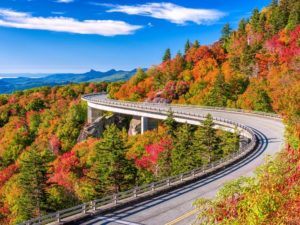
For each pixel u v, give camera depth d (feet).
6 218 166.81
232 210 35.83
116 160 150.92
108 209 80.07
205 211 39.11
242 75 349.20
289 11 445.37
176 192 96.99
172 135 236.43
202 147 184.55
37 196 139.95
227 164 127.44
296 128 70.38
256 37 423.64
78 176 201.36
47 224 69.67
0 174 243.60
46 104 502.38
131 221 74.38
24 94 555.28
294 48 353.31
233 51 422.00
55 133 362.53
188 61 439.63
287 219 31.63
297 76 217.15
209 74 379.96
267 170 39.65
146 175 182.70
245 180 39.78
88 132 324.80
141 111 296.71
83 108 385.70
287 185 36.47
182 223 72.95
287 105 102.06
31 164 140.77
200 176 111.75
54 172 213.87
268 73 341.82
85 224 72.54
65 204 152.87
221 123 212.84
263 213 32.14
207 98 331.36
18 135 366.02
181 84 377.91
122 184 154.40
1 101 531.09
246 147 151.94
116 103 337.72
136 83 445.78
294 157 45.44
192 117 241.14
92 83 589.32
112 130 159.33
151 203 87.15
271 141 171.12
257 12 482.69
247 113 266.77
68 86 574.56
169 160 186.70
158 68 458.09
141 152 228.02
